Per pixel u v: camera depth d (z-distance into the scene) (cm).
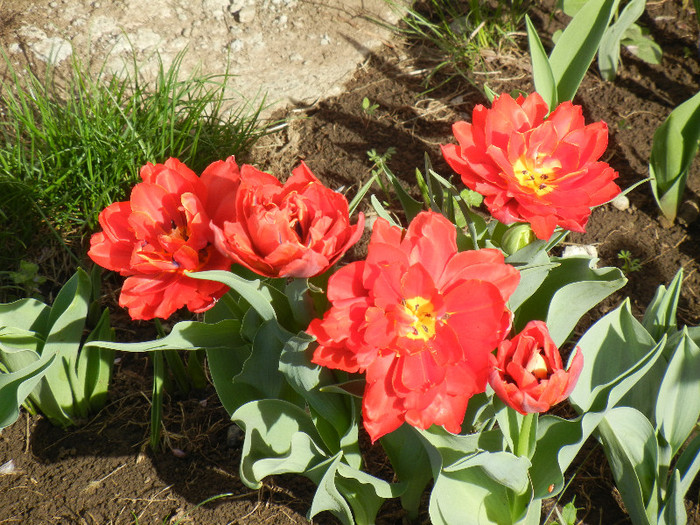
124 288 83
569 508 92
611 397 87
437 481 86
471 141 88
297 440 86
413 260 80
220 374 93
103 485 98
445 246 80
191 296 83
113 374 105
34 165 113
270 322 87
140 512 96
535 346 78
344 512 89
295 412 90
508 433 87
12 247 111
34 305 97
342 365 80
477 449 85
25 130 117
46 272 111
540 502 91
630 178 119
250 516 96
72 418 101
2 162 111
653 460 90
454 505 89
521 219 87
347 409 91
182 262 82
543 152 87
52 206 112
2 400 91
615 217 116
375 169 121
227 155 117
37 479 98
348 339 78
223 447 100
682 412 91
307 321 86
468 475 89
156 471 98
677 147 111
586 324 107
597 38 104
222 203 84
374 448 100
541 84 106
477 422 90
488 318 78
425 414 80
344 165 122
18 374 89
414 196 117
